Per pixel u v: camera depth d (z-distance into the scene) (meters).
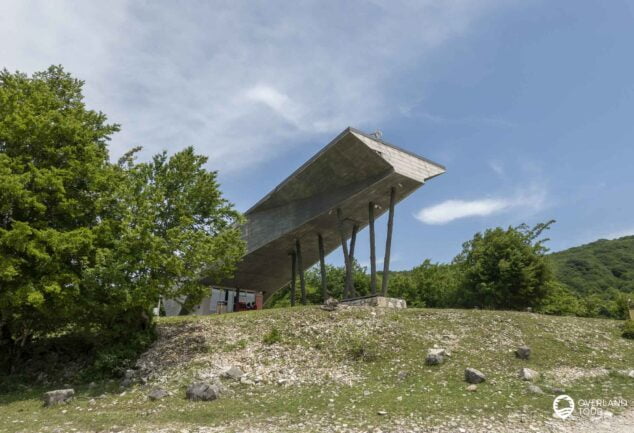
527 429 10.13
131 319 20.22
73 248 16.69
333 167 31.73
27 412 13.32
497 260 35.88
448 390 13.61
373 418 11.14
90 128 20.66
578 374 15.38
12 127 17.30
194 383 14.25
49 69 21.98
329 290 57.78
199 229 20.97
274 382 15.29
